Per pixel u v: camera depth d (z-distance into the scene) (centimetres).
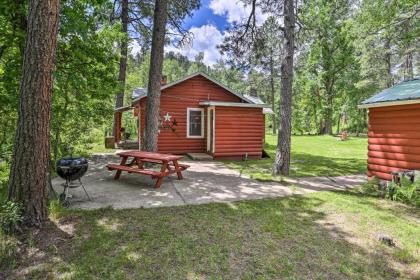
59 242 301
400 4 1013
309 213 419
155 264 264
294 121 3359
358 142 1847
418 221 393
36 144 330
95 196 488
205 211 415
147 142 834
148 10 1320
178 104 1161
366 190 566
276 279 246
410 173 525
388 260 284
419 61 1823
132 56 1584
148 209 417
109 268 255
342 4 1919
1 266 258
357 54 2277
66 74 622
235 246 303
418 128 547
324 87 2669
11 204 311
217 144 1063
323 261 278
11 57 588
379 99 612
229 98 1260
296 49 940
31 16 322
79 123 748
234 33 909
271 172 756
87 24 622
